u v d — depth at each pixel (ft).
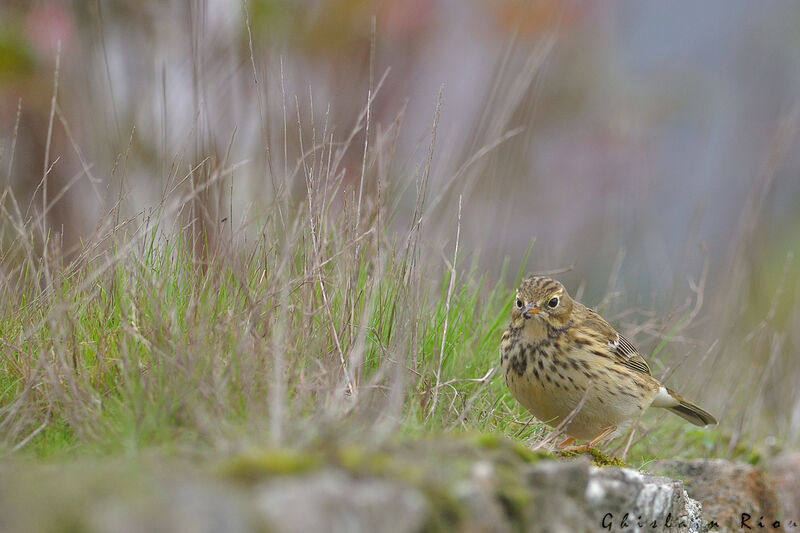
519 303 33.09
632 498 22.49
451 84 63.00
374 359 29.63
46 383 25.25
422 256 33.83
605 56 75.61
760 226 65.31
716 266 65.10
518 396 32.73
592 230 66.13
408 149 57.62
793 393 47.62
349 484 16.87
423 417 26.94
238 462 16.78
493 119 48.96
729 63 89.61
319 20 59.82
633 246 62.03
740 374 46.34
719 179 78.89
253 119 48.37
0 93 51.80
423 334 31.09
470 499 17.83
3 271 29.84
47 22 53.72
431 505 17.20
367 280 30.55
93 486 15.46
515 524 18.65
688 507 27.02
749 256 55.36
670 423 40.88
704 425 37.70
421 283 32.89
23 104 51.78
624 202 67.46
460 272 38.14
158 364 25.13
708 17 92.94
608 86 74.74
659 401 36.99
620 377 33.14
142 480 15.78
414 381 28.84
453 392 30.19
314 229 30.78
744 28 91.45
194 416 22.48
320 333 28.25
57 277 27.66
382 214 33.50
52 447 22.54
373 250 32.55
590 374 32.45
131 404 23.45
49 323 27.30
